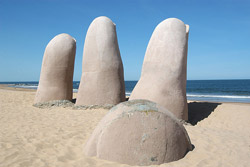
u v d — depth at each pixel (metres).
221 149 2.60
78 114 5.07
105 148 2.16
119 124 2.15
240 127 4.32
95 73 5.61
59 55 6.48
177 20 4.67
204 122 4.71
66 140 2.99
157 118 2.18
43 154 2.44
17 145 2.75
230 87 33.59
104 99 5.55
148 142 2.08
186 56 4.67
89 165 2.03
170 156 2.13
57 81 6.50
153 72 4.47
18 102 7.53
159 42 4.55
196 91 24.91
